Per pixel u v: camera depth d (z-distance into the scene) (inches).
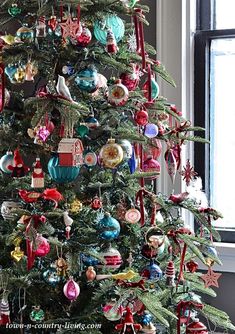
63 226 79.6
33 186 76.0
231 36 104.0
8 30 102.3
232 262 100.9
